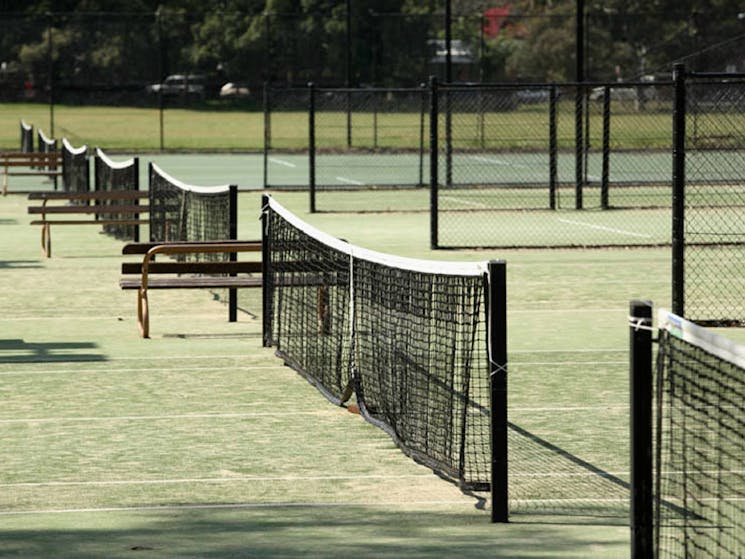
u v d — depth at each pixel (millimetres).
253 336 35625
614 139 126312
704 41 149250
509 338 35188
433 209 55875
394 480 21422
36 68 156750
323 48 160875
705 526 17672
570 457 23078
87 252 55125
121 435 24703
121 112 163875
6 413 26594
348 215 71875
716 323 36844
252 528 18562
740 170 91938
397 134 143500
